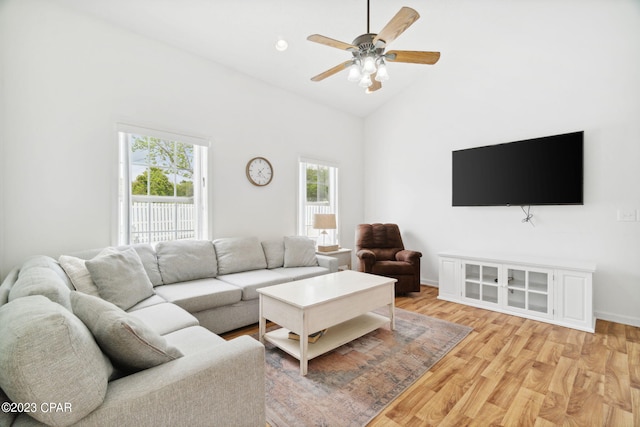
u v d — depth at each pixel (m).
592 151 3.18
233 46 3.29
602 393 1.87
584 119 3.22
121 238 2.90
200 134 3.39
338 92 4.55
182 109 3.25
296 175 4.41
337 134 5.02
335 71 2.46
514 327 2.91
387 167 5.11
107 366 1.05
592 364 2.21
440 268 3.88
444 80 4.34
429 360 2.27
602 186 3.13
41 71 2.42
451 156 4.29
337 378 2.03
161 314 2.05
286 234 4.28
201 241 3.20
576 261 3.22
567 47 3.31
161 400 1.01
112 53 2.79
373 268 4.00
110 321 1.07
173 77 3.18
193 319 2.02
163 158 3.22
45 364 0.80
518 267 3.22
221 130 3.58
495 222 3.90
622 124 3.01
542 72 3.49
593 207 3.18
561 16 3.33
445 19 3.44
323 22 3.11
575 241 3.30
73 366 0.85
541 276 3.12
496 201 3.78
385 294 2.77
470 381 2.00
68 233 2.56
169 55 3.16
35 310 0.92
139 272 2.37
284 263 3.74
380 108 5.19
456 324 2.98
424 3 3.17
